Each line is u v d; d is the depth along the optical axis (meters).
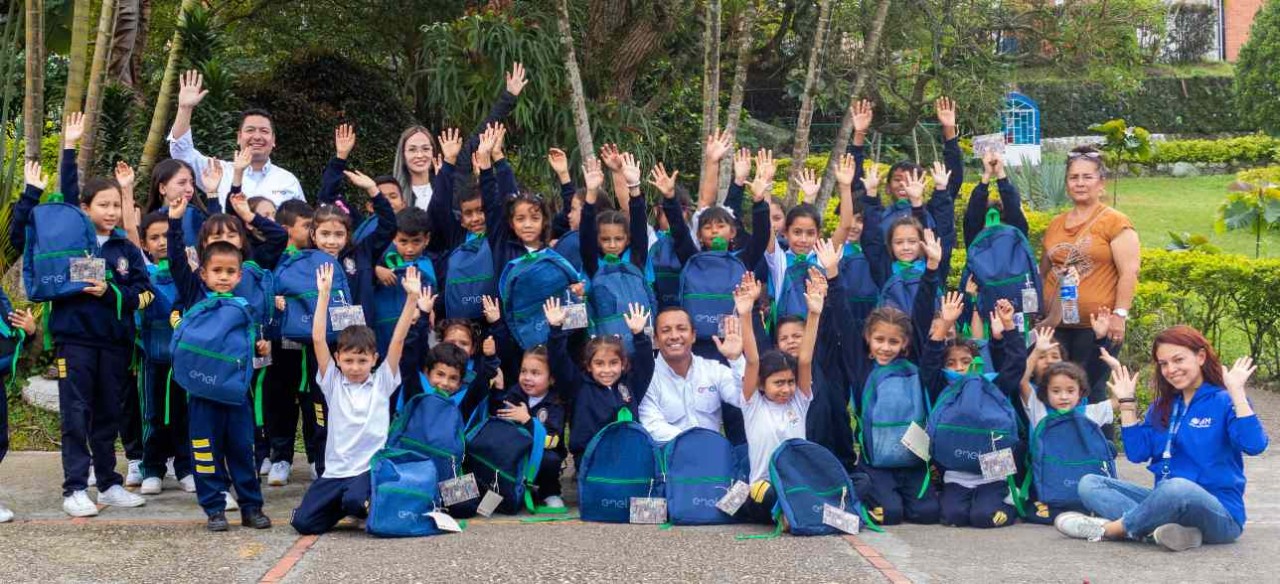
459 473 6.28
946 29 11.12
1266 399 9.96
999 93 11.71
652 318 6.83
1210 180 20.83
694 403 6.61
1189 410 5.92
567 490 7.22
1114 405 8.61
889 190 8.01
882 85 11.55
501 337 6.77
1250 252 15.16
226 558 5.43
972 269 7.09
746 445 6.59
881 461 6.34
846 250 7.57
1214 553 5.59
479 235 6.94
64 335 6.22
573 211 7.44
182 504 6.56
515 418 6.61
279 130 11.05
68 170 6.45
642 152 10.38
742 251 7.24
